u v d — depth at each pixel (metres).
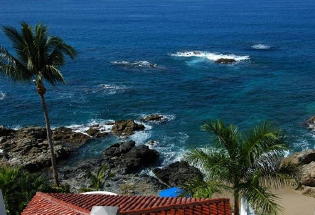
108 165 39.41
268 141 18.72
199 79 68.56
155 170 37.91
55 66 29.48
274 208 18.03
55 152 40.88
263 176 19.41
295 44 100.38
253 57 84.94
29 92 62.19
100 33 123.19
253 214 20.31
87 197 16.22
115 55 88.88
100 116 52.72
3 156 40.72
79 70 75.00
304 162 35.78
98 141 44.69
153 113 53.38
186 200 15.67
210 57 85.62
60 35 119.25
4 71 28.67
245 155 18.91
